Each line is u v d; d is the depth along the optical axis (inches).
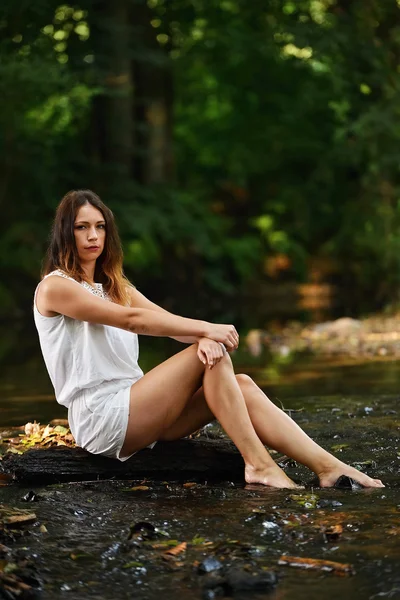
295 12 840.3
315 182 1096.2
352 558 132.3
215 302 937.5
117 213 906.7
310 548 137.3
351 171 1084.5
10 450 212.8
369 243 897.5
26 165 884.0
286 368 390.0
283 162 1147.9
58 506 166.1
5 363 451.5
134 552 137.2
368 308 787.4
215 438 214.5
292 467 203.0
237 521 152.9
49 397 322.3
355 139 843.4
